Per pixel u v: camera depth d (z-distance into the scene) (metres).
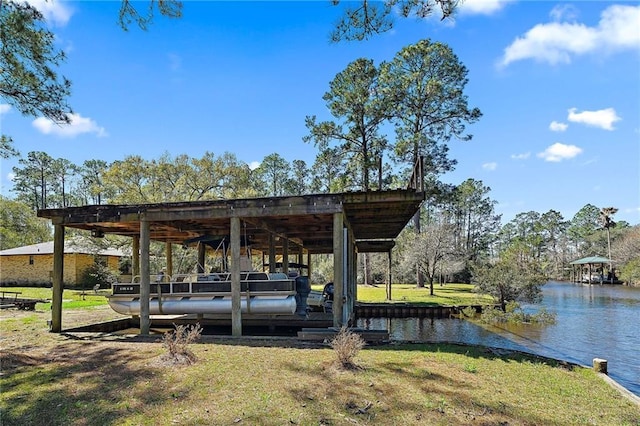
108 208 8.90
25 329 9.32
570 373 5.79
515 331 13.54
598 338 12.38
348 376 5.14
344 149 26.78
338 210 7.89
